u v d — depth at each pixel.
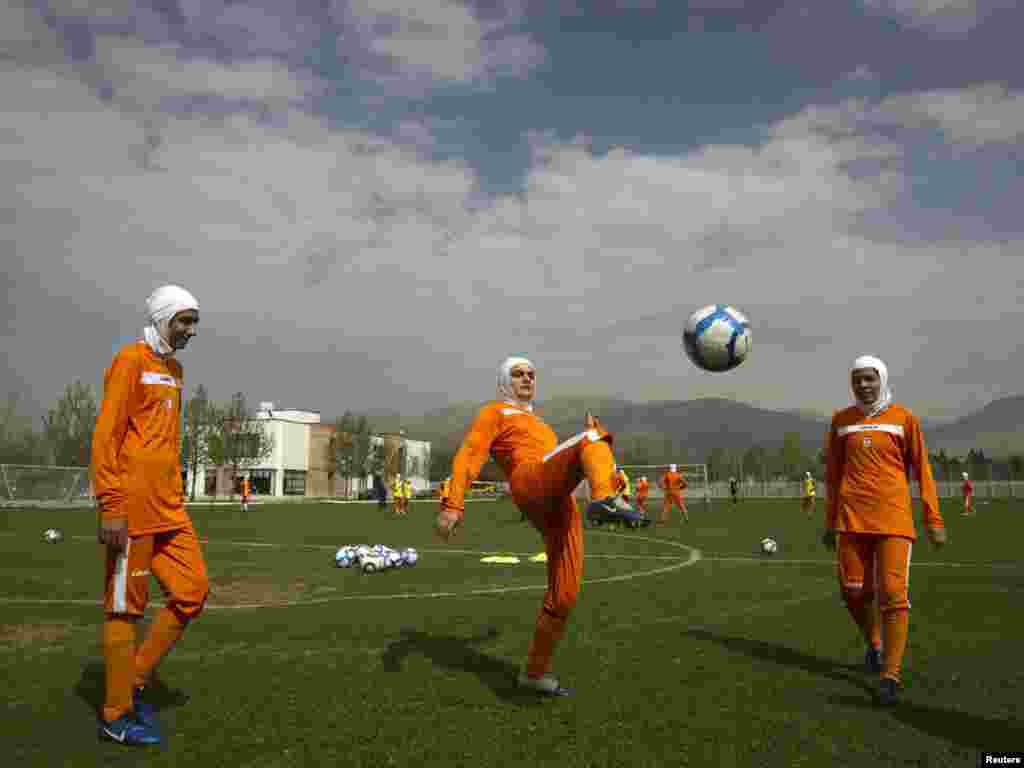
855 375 5.08
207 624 6.79
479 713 4.04
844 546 5.03
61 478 43.06
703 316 6.24
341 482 89.62
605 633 6.38
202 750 3.49
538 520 4.30
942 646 5.77
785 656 5.47
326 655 5.47
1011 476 54.59
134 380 3.82
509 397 4.59
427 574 11.11
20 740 3.65
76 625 6.76
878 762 3.33
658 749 3.48
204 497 74.06
